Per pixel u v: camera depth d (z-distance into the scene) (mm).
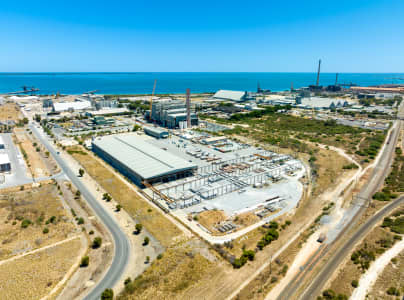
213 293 54125
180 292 54406
